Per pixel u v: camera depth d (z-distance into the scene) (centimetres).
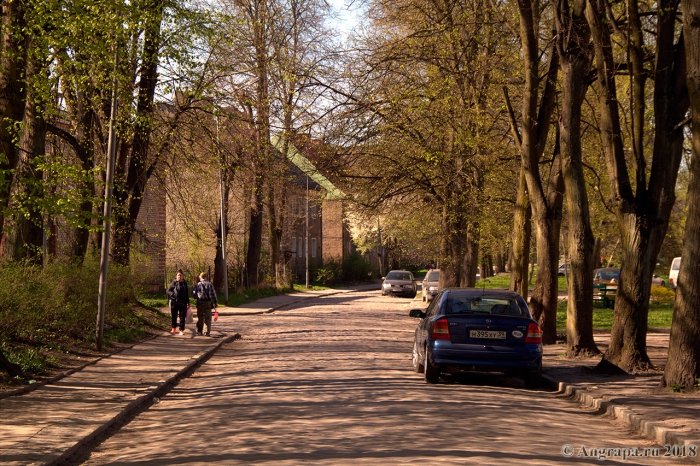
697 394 1157
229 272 4888
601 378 1417
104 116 2092
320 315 3688
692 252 1177
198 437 858
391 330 2839
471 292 1430
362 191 3050
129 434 923
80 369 1472
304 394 1195
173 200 2444
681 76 1466
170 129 2303
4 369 1263
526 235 2266
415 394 1195
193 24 1950
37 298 1611
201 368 1689
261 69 2598
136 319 2467
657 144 1481
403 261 9869
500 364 1334
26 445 801
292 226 6550
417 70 2661
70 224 1311
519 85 2592
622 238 1498
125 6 1534
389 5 2698
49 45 1466
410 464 681
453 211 2992
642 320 1478
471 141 2584
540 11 2097
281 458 719
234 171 2536
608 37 1588
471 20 2525
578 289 1820
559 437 854
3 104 1314
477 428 885
